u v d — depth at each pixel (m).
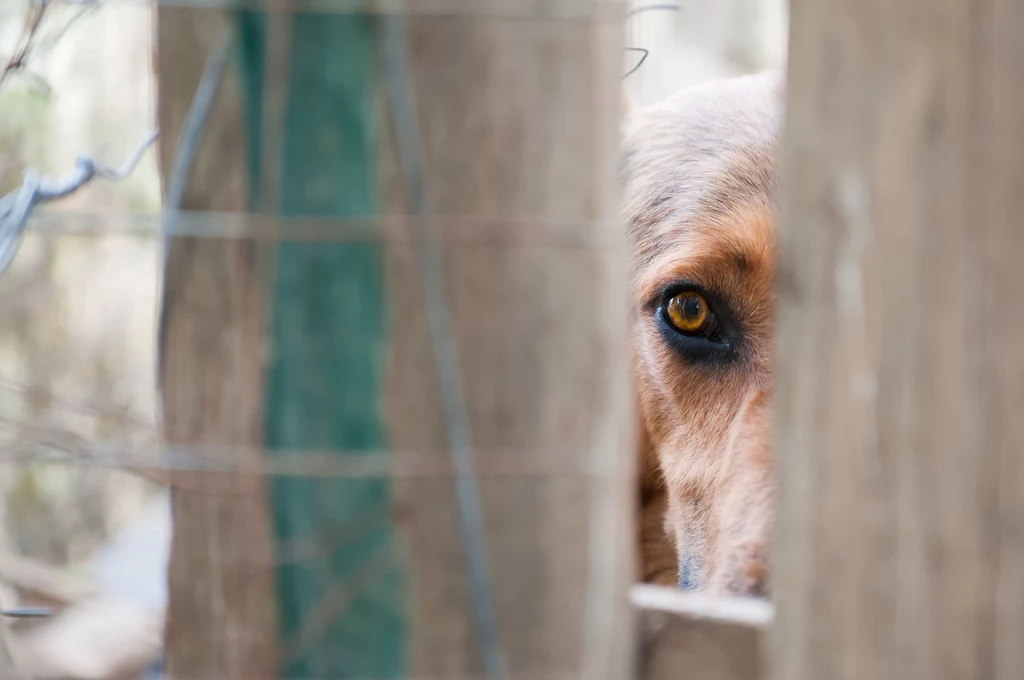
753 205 5.42
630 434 2.44
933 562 2.43
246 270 2.31
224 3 2.29
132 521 10.35
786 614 2.60
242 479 2.32
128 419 2.81
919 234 2.41
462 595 2.31
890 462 2.45
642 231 6.04
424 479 2.29
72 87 9.34
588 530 2.33
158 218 2.54
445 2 2.26
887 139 2.42
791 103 2.55
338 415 2.29
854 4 2.44
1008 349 2.38
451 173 2.28
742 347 5.33
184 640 2.45
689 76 15.06
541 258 2.30
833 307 2.50
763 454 4.74
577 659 2.34
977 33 2.35
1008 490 2.40
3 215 3.67
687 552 5.39
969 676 2.43
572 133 2.31
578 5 2.30
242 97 2.30
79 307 10.73
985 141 2.37
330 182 2.27
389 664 2.31
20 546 9.98
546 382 2.31
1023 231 2.37
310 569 2.31
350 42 2.25
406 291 2.28
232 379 2.35
